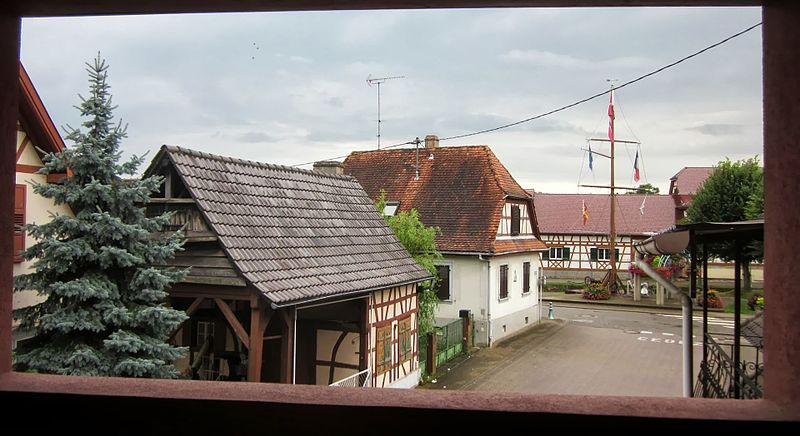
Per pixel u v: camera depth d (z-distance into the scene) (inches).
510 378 637.9
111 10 66.4
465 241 844.6
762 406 59.4
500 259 869.2
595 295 1314.0
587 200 1771.7
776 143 59.6
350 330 503.2
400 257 597.0
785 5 57.4
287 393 65.5
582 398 63.8
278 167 541.0
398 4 62.3
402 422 61.1
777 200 59.7
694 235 241.9
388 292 537.0
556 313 1136.8
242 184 472.1
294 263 440.8
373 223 615.8
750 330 385.1
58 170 297.3
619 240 1678.2
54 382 68.5
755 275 1464.1
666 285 256.2
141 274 297.0
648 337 886.4
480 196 904.9
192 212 403.2
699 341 844.6
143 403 64.4
